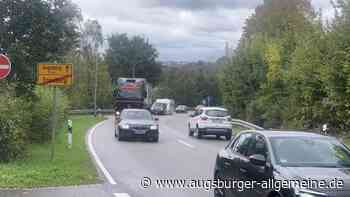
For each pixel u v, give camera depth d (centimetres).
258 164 969
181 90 13238
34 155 1958
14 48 1850
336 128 2970
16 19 1852
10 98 1866
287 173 900
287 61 4003
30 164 1688
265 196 922
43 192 1281
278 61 4106
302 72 3117
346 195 825
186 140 3198
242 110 5172
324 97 3014
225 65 5519
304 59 3111
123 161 1986
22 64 1878
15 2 1844
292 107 3397
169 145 2783
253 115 4625
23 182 1380
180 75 13475
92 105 7725
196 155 2266
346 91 2655
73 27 1958
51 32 1897
